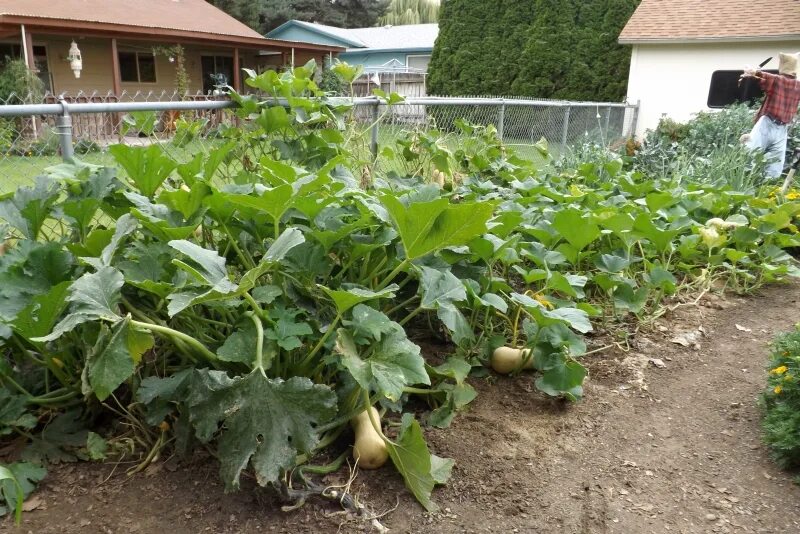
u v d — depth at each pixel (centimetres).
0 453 196
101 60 1659
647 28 1359
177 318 209
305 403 167
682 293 397
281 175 229
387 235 232
